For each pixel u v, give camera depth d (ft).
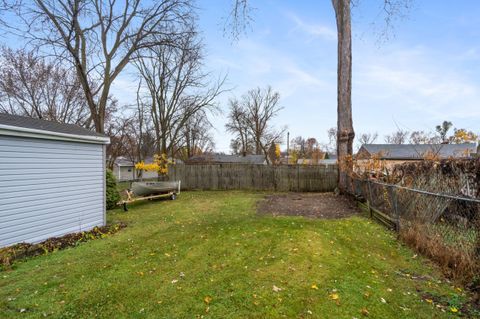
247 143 120.57
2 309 8.57
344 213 22.84
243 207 27.17
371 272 10.67
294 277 10.23
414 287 9.41
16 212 14.97
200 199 34.68
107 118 66.64
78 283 10.36
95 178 20.48
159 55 48.21
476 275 9.25
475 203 9.87
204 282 10.11
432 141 45.39
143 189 32.96
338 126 31.83
